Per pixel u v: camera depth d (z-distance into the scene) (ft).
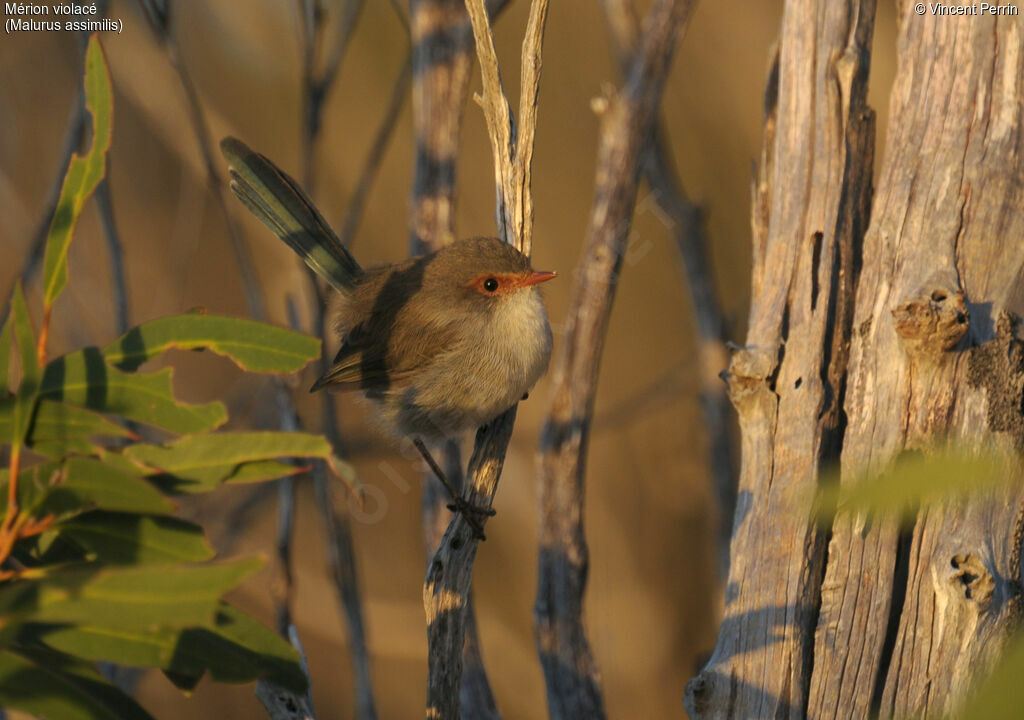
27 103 47.24
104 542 12.51
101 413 12.69
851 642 18.39
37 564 13.64
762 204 23.06
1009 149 19.86
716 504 37.40
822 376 20.10
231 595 45.09
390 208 49.93
